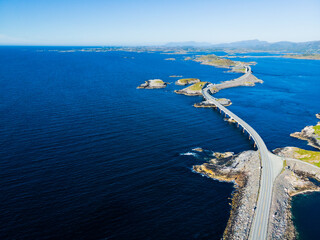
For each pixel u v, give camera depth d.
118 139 110.69
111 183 77.81
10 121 125.56
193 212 67.81
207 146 108.88
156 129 126.25
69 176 79.94
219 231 61.75
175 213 67.00
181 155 98.88
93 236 57.94
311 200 75.94
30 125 121.44
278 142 117.75
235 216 66.19
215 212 68.19
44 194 70.62
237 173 86.38
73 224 60.88
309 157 96.62
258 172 85.19
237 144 112.94
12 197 68.50
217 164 92.25
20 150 94.88
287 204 72.88
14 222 60.09
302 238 61.09
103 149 99.94
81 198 70.12
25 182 75.38
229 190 78.31
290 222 66.31
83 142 105.19
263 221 63.56
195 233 60.78
